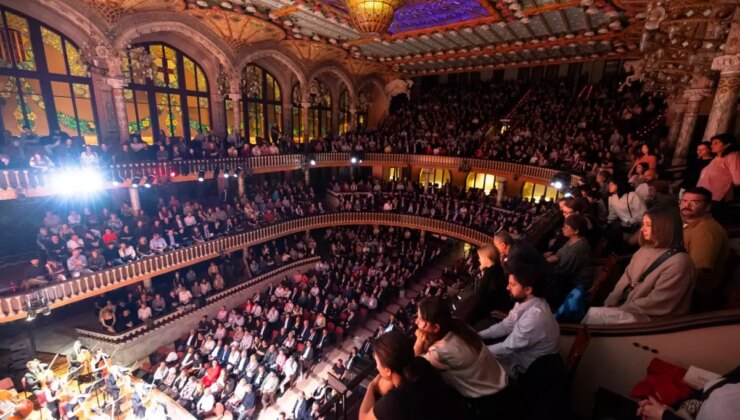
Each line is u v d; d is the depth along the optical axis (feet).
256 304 59.62
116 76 49.90
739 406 6.06
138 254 51.80
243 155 68.18
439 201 78.59
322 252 81.46
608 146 59.88
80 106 52.08
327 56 80.79
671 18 20.25
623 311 10.46
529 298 9.13
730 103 24.25
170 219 57.93
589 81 88.07
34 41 47.32
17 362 45.80
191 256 57.57
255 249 76.54
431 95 101.91
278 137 78.84
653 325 9.45
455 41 64.80
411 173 94.73
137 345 49.93
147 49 59.16
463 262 62.08
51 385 38.04
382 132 94.99
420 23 55.57
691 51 25.03
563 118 74.84
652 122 61.11
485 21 51.37
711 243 10.68
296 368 47.91
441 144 85.10
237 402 43.80
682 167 31.12
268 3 49.08
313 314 58.54
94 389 42.01
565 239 16.88
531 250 12.14
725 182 15.16
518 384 8.60
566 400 7.75
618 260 15.03
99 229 50.72
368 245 77.05
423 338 7.95
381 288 64.75
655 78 36.96
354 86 93.04
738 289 12.53
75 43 49.83
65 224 47.85
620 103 71.00
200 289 58.39
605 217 22.36
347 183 90.27
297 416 38.52
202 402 43.45
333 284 66.08
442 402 6.22
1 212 48.83
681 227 9.82
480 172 78.89
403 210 81.71
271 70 78.89
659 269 9.83
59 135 46.44
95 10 45.62
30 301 41.09
